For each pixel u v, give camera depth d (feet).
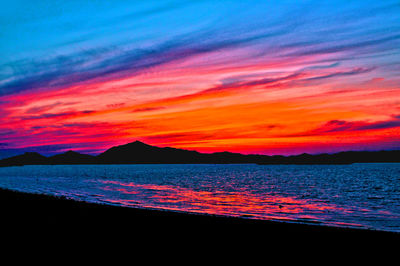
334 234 44.21
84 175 429.79
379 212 91.45
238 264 29.99
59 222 51.67
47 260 29.22
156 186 211.61
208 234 43.68
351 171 531.91
